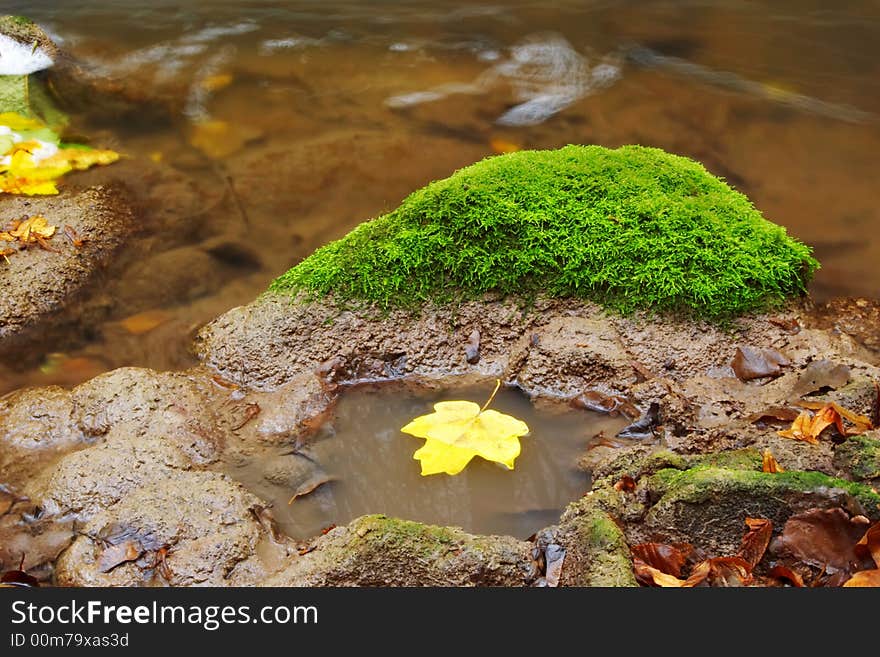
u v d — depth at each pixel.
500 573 1.24
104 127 1.80
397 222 1.47
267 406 1.39
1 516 1.30
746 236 1.46
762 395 1.38
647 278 1.43
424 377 1.42
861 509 1.23
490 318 1.44
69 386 1.42
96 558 1.25
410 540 1.24
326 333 1.43
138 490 1.29
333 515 1.31
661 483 1.26
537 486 1.33
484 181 1.48
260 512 1.29
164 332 1.48
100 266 1.55
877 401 1.36
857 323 1.49
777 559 1.24
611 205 1.47
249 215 1.64
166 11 2.27
